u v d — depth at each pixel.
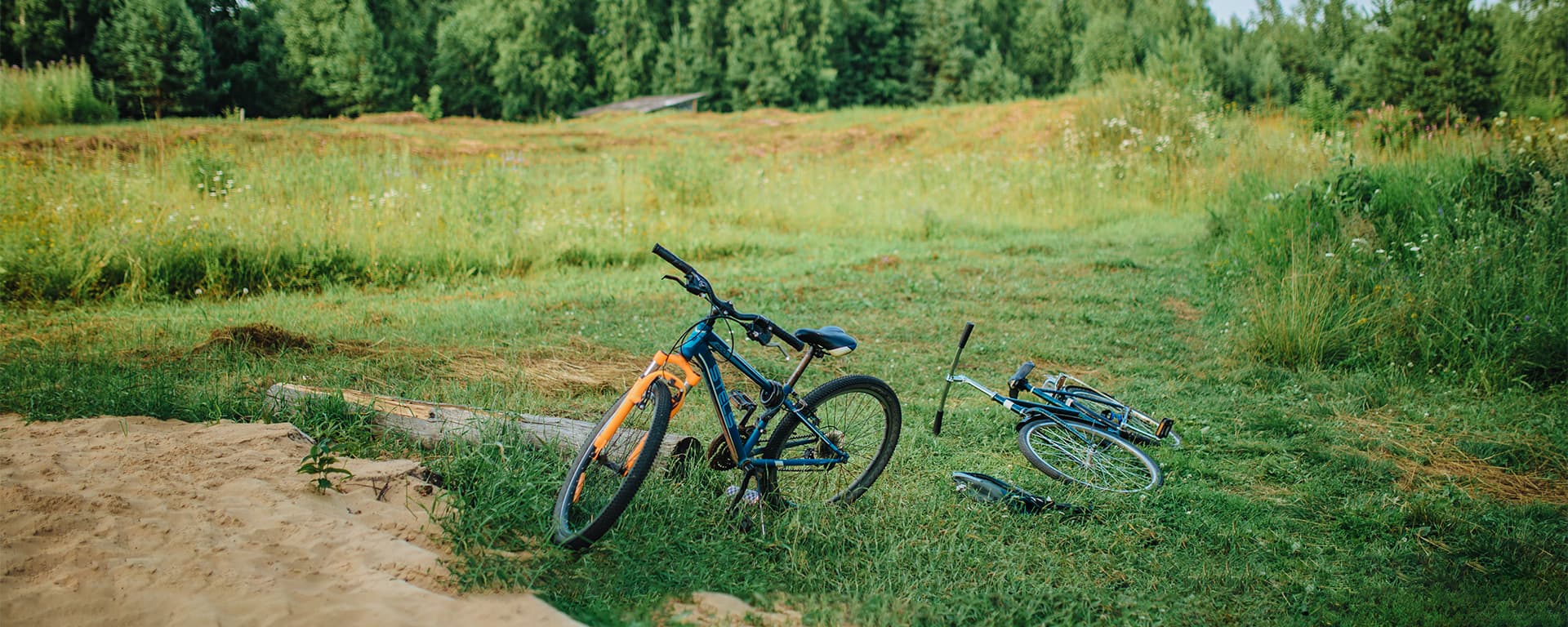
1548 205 9.29
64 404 4.96
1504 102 23.38
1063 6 68.56
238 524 3.56
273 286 9.88
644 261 12.26
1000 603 3.72
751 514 4.23
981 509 4.60
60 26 34.19
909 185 18.61
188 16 36.19
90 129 20.23
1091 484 5.11
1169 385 7.25
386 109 42.12
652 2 58.97
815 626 3.44
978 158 20.05
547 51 48.09
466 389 5.89
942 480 5.06
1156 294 10.36
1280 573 4.28
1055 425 5.32
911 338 8.48
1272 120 22.22
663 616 3.38
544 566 3.50
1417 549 4.61
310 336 7.09
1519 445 6.05
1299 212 10.83
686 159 17.44
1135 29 55.47
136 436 4.44
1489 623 3.89
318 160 15.16
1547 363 7.38
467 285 10.34
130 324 7.56
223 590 3.07
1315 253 9.57
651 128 29.78
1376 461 5.75
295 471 4.11
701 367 4.15
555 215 13.52
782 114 33.56
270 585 3.13
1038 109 26.20
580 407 5.86
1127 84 22.36
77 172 12.09
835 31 57.28
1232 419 6.53
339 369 6.16
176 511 3.61
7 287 8.64
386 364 6.40
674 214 15.07
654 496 4.17
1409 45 23.70
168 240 9.68
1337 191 10.88
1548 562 4.53
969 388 7.07
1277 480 5.51
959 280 11.00
